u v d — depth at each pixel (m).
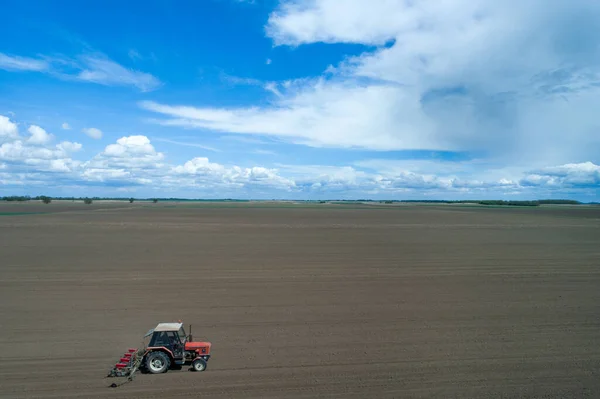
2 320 14.56
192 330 13.62
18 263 25.09
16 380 9.90
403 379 10.01
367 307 16.34
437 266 25.19
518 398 9.13
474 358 11.28
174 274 22.45
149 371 10.50
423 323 14.33
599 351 11.84
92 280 20.89
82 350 11.90
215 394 9.27
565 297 18.02
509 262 26.67
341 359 11.20
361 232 45.41
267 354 11.55
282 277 21.89
